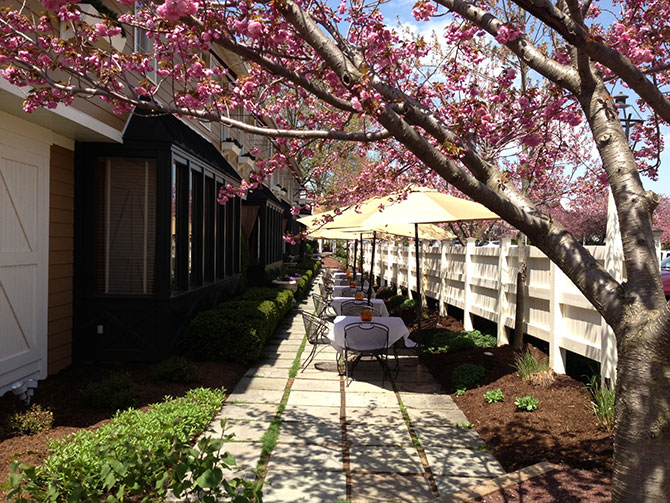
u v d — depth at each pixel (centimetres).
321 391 651
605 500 346
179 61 561
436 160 288
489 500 354
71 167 700
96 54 342
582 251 285
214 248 1059
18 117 563
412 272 1506
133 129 719
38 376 618
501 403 568
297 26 290
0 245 541
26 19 351
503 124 435
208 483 278
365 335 736
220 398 579
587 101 308
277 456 443
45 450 407
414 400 619
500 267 845
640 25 412
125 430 420
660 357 240
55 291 662
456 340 848
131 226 736
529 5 270
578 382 591
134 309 718
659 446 241
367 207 707
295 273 2097
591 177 874
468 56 473
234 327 755
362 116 331
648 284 258
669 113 299
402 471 417
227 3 318
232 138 1372
